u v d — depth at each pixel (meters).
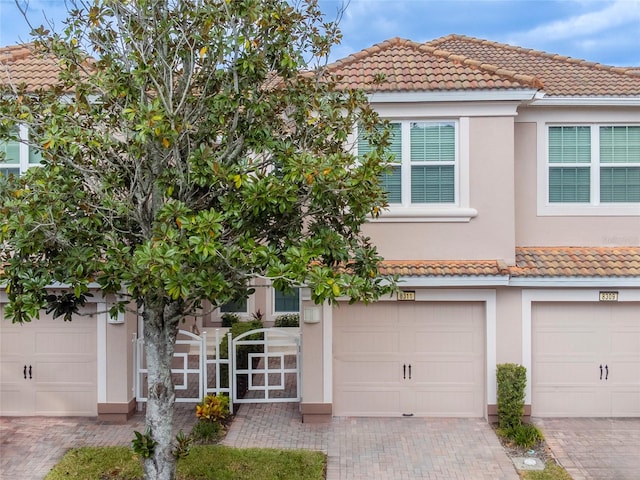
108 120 8.73
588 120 13.63
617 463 10.71
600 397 12.96
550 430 12.26
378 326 12.99
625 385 12.95
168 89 8.30
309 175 7.66
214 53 8.45
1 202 7.55
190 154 8.23
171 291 6.71
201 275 7.14
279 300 20.17
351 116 9.65
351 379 13.02
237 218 8.10
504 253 12.73
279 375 15.78
